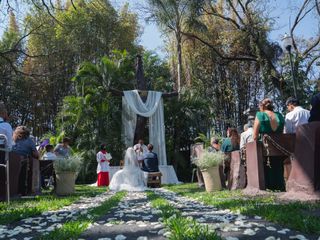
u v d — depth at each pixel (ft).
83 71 78.43
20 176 30.53
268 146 24.76
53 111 105.81
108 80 77.61
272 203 18.74
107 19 98.07
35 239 11.62
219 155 33.32
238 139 34.01
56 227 13.65
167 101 86.07
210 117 87.66
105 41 102.27
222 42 90.99
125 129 73.92
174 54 101.30
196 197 27.91
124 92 73.51
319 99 20.03
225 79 95.55
